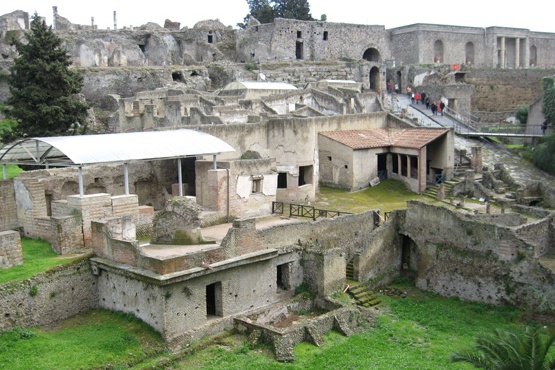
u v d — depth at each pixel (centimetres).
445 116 6212
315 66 7231
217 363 2189
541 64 9381
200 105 4722
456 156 4806
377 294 3081
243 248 2567
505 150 5341
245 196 3281
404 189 4328
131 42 7344
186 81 6281
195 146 3061
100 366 2012
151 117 4678
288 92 5281
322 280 2811
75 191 3011
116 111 5294
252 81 5969
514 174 4762
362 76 7475
